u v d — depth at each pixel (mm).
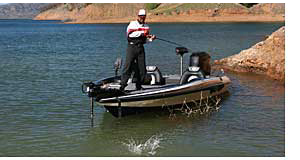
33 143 7441
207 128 8281
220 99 10586
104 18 104938
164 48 23906
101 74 14570
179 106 9688
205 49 23094
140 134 7988
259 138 7629
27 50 24766
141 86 9398
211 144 7375
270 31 43219
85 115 9219
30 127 8328
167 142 7523
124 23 90125
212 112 9430
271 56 13766
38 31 56625
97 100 8461
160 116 9188
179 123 8664
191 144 7391
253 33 39469
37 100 10516
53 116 9094
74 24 93625
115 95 8641
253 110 9508
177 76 11211
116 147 7297
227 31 43906
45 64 17438
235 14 82938
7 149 7148
